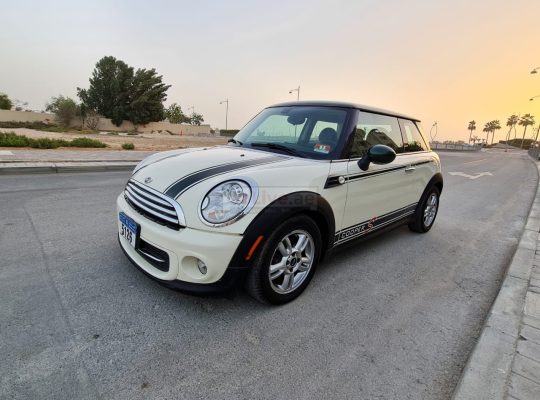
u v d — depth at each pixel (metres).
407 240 4.10
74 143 13.62
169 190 2.09
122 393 1.57
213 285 2.02
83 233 3.59
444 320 2.38
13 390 1.54
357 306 2.49
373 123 3.16
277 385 1.68
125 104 57.41
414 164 3.66
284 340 2.03
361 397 1.64
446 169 13.95
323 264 3.21
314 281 2.84
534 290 2.67
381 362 1.90
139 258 2.34
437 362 1.93
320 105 3.11
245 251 2.01
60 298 2.31
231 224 1.95
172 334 2.02
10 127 39.38
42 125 47.09
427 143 4.26
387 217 3.38
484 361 1.84
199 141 30.72
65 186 6.01
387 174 3.14
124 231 2.44
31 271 2.68
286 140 2.96
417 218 4.15
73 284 2.50
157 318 2.16
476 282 3.03
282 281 2.37
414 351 2.02
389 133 3.40
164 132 61.09
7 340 1.86
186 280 2.01
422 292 2.78
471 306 2.60
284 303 2.41
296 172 2.29
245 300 2.44
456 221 5.23
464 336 2.20
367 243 3.89
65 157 9.32
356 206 2.80
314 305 2.46
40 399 1.50
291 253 2.33
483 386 1.66
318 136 2.82
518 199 7.50
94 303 2.27
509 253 3.85
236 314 2.26
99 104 56.97
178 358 1.82
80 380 1.63
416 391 1.70
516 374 1.74
